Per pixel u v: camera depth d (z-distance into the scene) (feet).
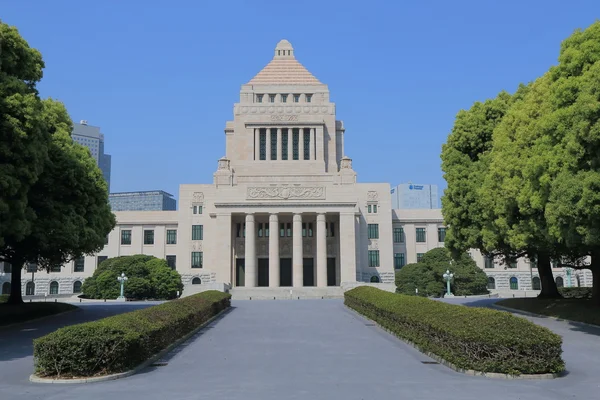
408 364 57.41
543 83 102.73
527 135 103.04
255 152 288.71
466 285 244.42
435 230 298.15
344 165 268.62
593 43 83.97
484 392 43.70
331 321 105.70
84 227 117.80
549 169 86.53
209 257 284.20
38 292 295.07
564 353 63.77
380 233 285.23
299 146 289.94
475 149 141.28
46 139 99.60
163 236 297.33
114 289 240.53
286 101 304.30
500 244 127.13
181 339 76.02
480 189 119.65
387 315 87.40
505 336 50.26
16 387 47.42
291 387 46.29
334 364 57.67
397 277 256.52
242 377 50.93
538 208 94.43
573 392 43.65
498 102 139.85
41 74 100.48
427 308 69.31
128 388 46.39
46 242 106.93
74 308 145.38
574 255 120.67
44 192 110.63
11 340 82.69
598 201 73.87
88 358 50.75
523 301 136.46
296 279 247.29
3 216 85.71
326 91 301.84
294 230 250.78
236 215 257.55
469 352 52.01
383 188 288.92
